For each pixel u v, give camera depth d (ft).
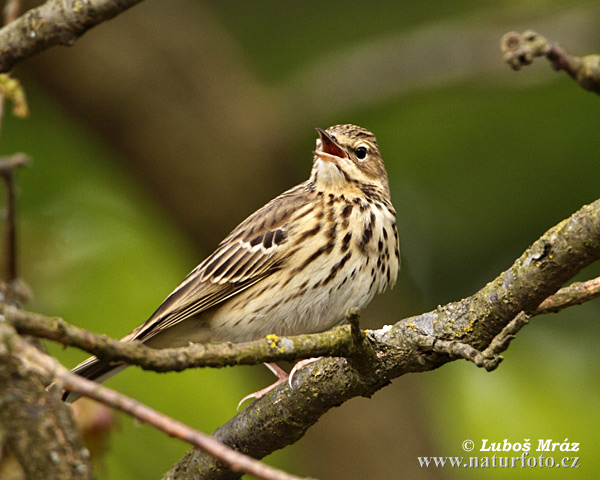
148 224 46.55
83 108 44.16
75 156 45.60
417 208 43.80
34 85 44.68
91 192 45.57
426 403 45.60
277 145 44.98
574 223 19.25
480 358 18.92
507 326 18.67
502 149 43.68
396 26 48.83
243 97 45.73
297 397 23.39
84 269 43.42
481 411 41.14
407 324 21.43
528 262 20.01
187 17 46.24
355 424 44.27
